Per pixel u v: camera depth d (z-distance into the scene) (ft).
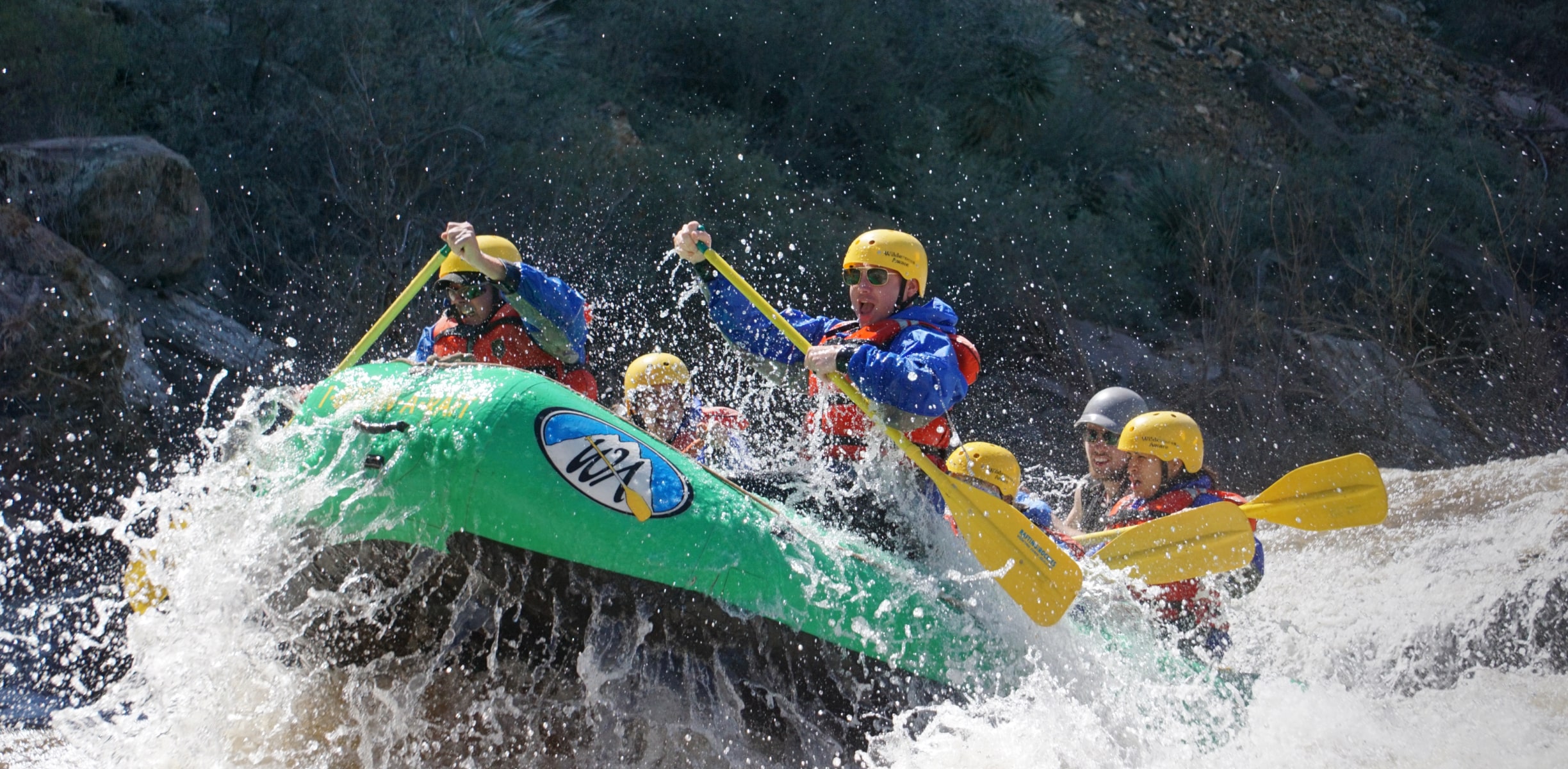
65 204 66.74
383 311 81.00
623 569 29.63
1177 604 40.11
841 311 102.89
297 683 31.83
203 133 84.74
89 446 56.08
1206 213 130.31
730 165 108.17
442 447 29.30
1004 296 112.16
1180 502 41.75
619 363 86.69
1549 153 184.24
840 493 34.71
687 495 30.68
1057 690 33.78
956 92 141.69
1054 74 144.77
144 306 69.31
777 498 35.17
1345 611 46.70
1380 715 37.99
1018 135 141.90
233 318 77.71
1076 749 32.50
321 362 76.84
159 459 58.34
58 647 41.73
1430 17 220.43
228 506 31.63
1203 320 116.16
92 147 69.46
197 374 67.62
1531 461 61.36
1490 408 110.52
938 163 123.75
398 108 92.12
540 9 120.37
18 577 48.01
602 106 113.29
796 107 128.88
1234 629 45.09
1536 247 132.67
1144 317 119.03
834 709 31.63
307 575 30.63
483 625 31.24
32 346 54.95
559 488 29.32
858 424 34.68
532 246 92.12
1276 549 55.93
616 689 30.78
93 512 53.78
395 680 31.58
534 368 38.27
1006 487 38.52
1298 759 34.68
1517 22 209.46
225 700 31.14
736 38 128.77
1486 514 53.62
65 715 33.45
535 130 100.89
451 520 29.27
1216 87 176.86
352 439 30.27
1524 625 43.96
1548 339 114.93
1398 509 57.93
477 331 38.34
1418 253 124.98
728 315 37.24
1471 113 191.42
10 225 56.75
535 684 31.42
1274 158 164.25
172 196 71.82
